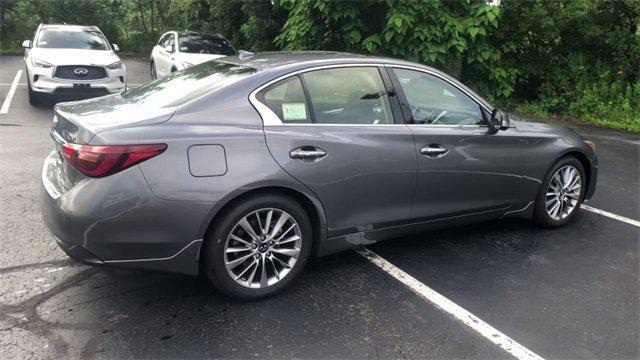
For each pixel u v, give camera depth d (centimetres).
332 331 324
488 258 436
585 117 1103
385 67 407
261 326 327
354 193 376
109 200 303
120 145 304
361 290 376
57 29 1155
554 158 484
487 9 972
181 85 381
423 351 308
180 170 314
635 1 1118
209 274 338
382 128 389
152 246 316
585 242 477
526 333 329
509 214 476
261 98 352
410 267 415
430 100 423
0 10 2447
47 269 389
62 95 1021
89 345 302
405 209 405
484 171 439
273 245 354
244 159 330
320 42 1015
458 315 347
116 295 357
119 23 2692
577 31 1186
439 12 958
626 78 1201
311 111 367
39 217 483
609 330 335
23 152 702
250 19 1456
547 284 394
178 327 322
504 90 1102
